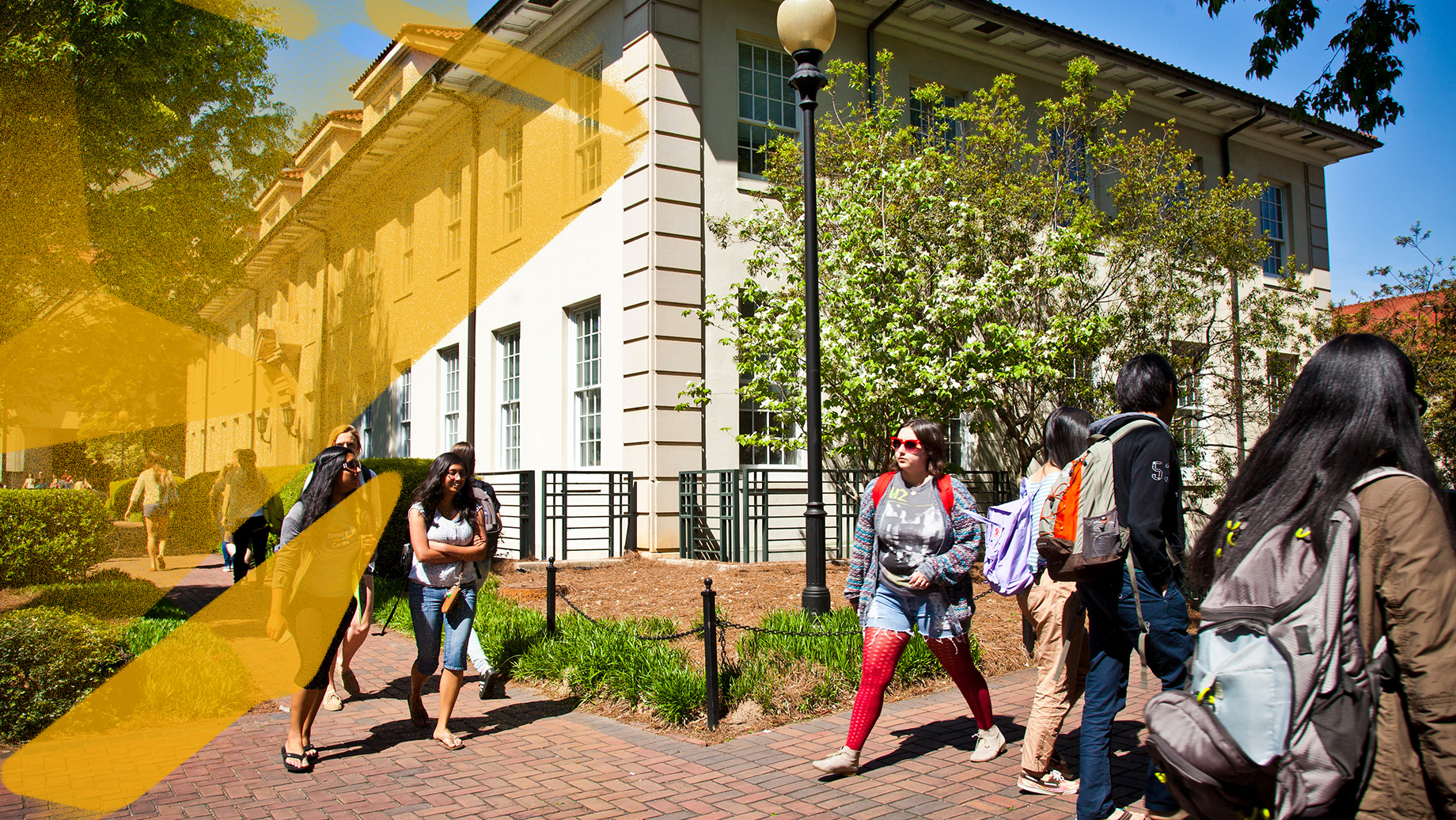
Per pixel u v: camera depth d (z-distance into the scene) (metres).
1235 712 1.80
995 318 9.93
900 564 4.37
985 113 10.52
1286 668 1.78
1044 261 9.41
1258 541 1.94
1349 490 1.90
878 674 4.39
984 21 13.66
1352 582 1.85
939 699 5.79
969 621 4.48
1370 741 1.77
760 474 11.89
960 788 4.23
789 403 10.04
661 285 11.42
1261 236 10.42
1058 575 3.55
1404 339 10.82
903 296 9.20
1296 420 2.05
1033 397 10.29
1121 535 3.44
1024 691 5.93
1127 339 10.15
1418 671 1.75
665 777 4.45
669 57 11.59
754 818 3.91
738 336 10.41
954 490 4.43
